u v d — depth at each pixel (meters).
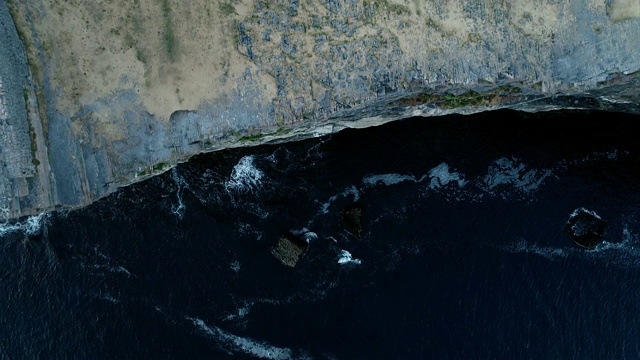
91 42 34.19
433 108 39.75
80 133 34.94
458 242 43.50
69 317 43.06
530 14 34.84
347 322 43.28
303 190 43.22
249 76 35.41
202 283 43.09
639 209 43.16
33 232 42.94
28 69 33.12
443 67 35.34
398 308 43.28
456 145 43.06
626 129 42.78
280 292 43.22
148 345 43.09
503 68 35.41
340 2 34.69
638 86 36.97
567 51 35.28
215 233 43.06
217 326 43.25
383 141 42.94
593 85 36.06
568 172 43.34
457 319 43.25
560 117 42.81
